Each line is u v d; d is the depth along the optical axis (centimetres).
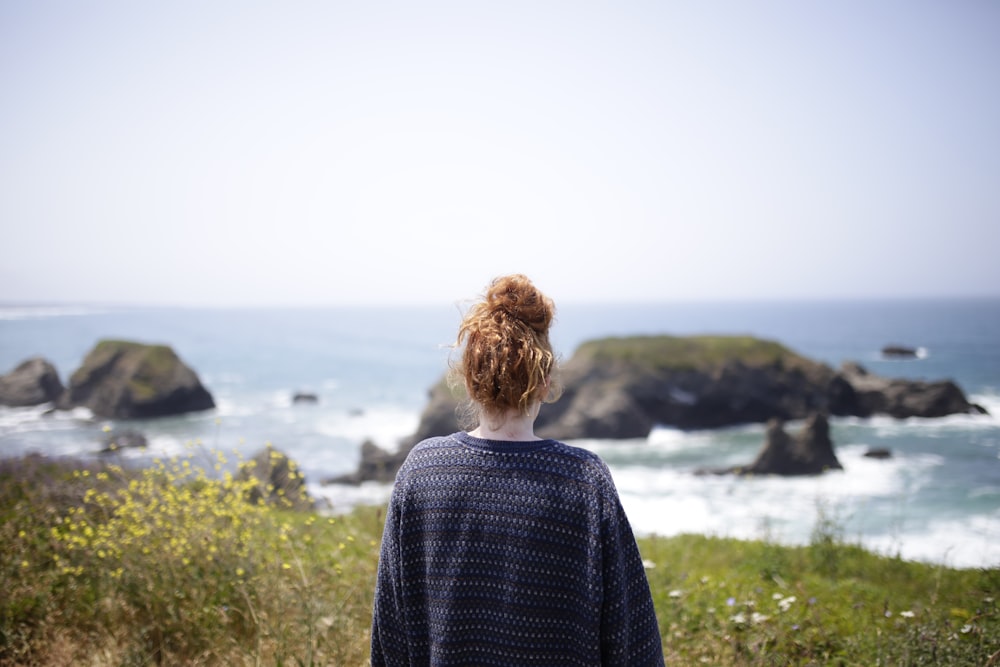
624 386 3728
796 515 1767
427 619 160
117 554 379
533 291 169
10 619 345
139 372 4322
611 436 3506
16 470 527
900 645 367
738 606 455
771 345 4172
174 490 414
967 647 351
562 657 148
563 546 149
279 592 357
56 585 378
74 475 479
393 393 5619
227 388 5762
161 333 14038
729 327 17950
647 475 2556
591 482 154
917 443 3027
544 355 161
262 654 331
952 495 1978
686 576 579
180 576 369
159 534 387
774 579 596
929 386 3906
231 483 419
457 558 155
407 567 162
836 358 8456
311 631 312
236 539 396
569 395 3766
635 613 154
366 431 3741
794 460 2453
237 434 3575
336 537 534
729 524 1666
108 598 359
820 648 394
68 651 332
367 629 363
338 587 409
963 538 1411
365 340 12962
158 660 343
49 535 405
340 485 2405
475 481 157
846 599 527
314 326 18850
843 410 3916
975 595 490
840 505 1812
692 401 3772
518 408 159
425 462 166
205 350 9969
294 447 3241
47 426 3834
